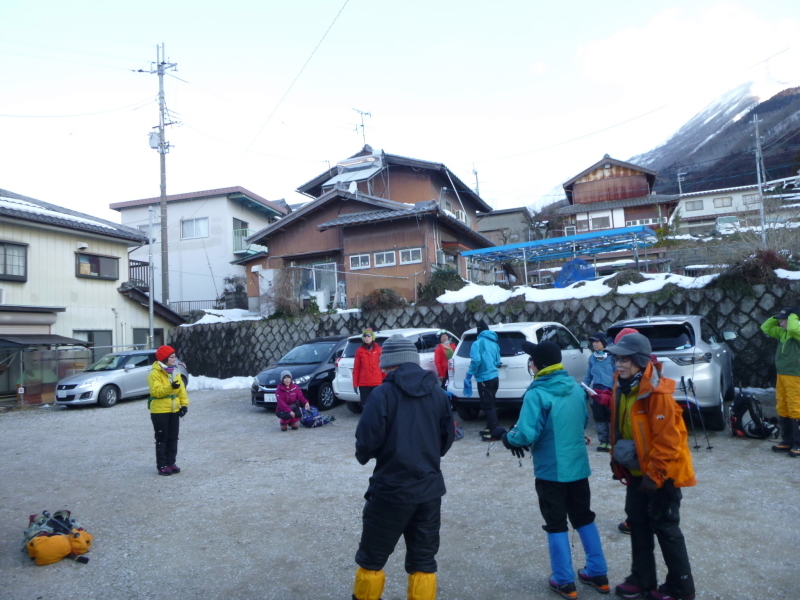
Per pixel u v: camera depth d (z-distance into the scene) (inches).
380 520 117.5
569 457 132.5
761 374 408.5
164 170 908.6
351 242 790.5
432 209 717.9
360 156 1119.0
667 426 117.6
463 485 227.0
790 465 225.5
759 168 992.9
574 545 163.0
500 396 325.7
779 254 449.7
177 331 779.4
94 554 175.5
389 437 119.3
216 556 168.6
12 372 650.8
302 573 153.4
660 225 1328.7
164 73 917.2
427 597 117.1
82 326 717.3
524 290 542.0
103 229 736.3
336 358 478.9
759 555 147.7
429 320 577.0
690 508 185.2
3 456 338.3
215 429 392.5
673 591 124.0
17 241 646.5
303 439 342.3
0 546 186.1
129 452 331.0
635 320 295.0
